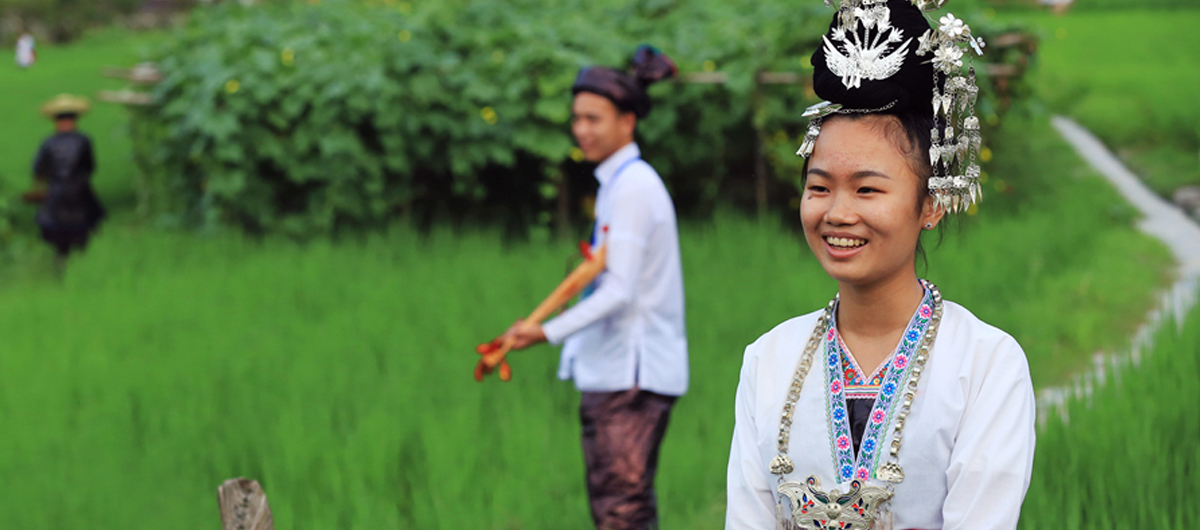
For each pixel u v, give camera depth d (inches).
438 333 251.9
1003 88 386.3
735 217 366.6
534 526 156.6
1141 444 153.4
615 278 132.5
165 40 425.4
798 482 64.7
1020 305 262.7
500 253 328.5
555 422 198.8
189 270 332.8
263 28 402.6
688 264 309.3
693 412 199.8
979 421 60.4
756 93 368.5
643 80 139.9
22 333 272.7
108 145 636.7
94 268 339.6
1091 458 152.9
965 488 59.5
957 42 58.7
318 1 450.0
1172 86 630.5
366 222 382.9
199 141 370.6
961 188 60.0
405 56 370.0
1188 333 210.8
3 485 174.6
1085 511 142.9
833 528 63.1
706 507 163.5
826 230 61.9
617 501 137.3
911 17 60.0
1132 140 506.6
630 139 140.1
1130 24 1058.1
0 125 698.8
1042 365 229.8
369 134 381.1
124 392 217.2
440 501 158.4
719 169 387.5
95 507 165.0
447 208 402.0
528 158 395.9
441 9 404.5
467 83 372.2
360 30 395.2
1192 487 143.6
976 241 312.7
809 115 62.8
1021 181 413.1
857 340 65.1
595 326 138.4
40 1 1948.8
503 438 185.8
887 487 62.1
